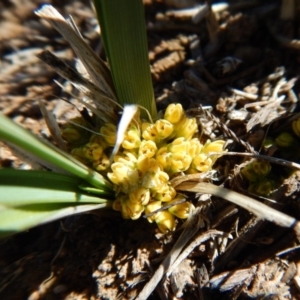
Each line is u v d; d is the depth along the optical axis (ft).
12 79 0.45
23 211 0.27
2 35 0.46
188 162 0.33
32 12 0.46
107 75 0.35
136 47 0.32
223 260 0.35
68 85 0.45
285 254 0.35
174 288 0.34
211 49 0.44
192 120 0.35
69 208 0.30
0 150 0.42
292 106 0.39
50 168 0.33
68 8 0.46
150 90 0.34
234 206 0.35
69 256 0.37
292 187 0.35
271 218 0.30
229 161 0.37
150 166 0.32
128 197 0.33
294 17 0.43
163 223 0.33
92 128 0.36
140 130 0.35
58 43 0.46
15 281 0.37
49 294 0.36
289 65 0.42
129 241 0.36
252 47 0.43
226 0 0.45
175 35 0.45
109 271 0.36
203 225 0.34
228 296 0.34
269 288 0.33
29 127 0.43
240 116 0.39
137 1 0.30
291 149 0.37
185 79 0.42
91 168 0.34
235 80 0.42
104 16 0.30
